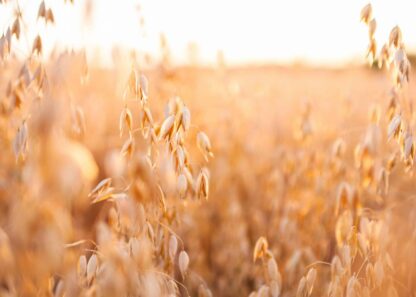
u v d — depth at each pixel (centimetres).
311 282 62
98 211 65
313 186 92
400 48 59
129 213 45
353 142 105
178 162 54
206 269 89
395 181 98
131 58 58
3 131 72
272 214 96
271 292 63
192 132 97
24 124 51
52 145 32
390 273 68
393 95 64
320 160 92
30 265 35
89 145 91
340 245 67
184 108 55
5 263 39
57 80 39
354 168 85
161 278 54
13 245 35
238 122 119
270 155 118
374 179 71
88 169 33
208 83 119
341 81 148
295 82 168
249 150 114
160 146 57
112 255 42
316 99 133
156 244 58
